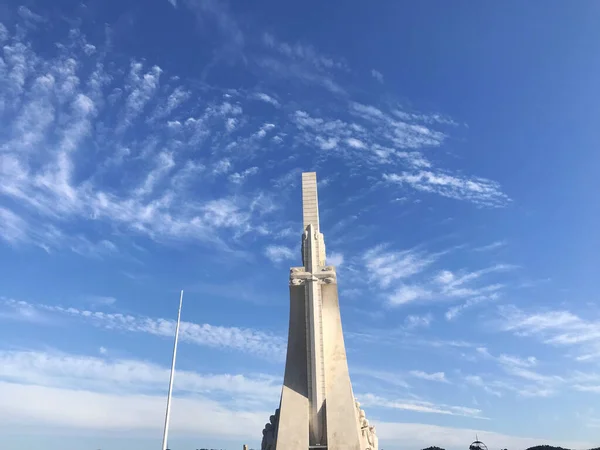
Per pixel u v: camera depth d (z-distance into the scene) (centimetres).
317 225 5306
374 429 5025
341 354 4756
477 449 8119
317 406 4562
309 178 5547
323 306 4959
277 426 4734
